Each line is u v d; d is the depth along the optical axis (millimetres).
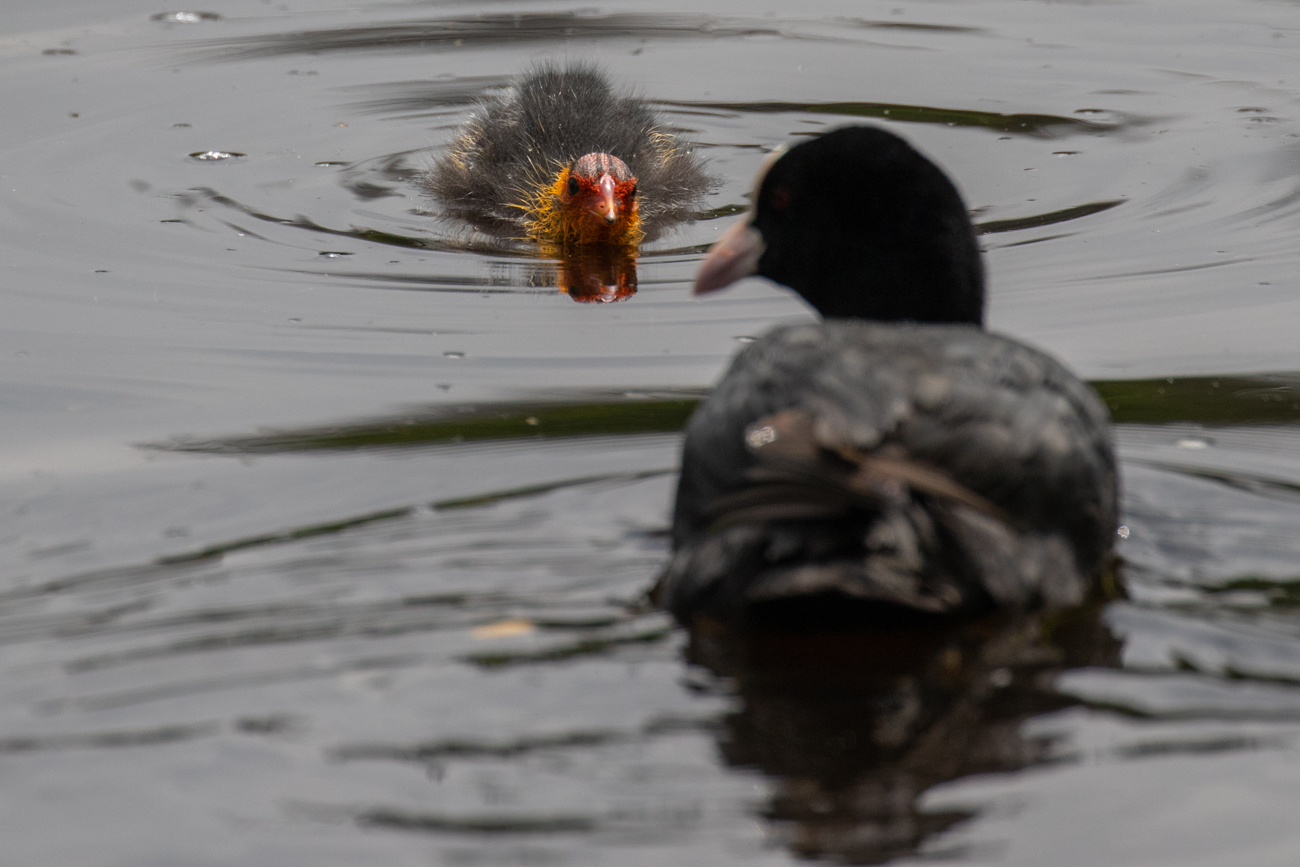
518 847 5707
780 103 20625
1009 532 7098
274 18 24703
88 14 24578
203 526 8930
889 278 9906
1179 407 10977
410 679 6973
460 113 20422
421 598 7871
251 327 13055
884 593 6477
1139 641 7219
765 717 6594
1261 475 9641
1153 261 14359
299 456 10180
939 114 19625
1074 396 7855
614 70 22109
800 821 5828
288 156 18438
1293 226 15109
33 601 7867
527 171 17359
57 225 15594
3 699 6816
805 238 10148
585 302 14000
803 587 6461
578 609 7699
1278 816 5801
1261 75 20672
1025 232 15336
